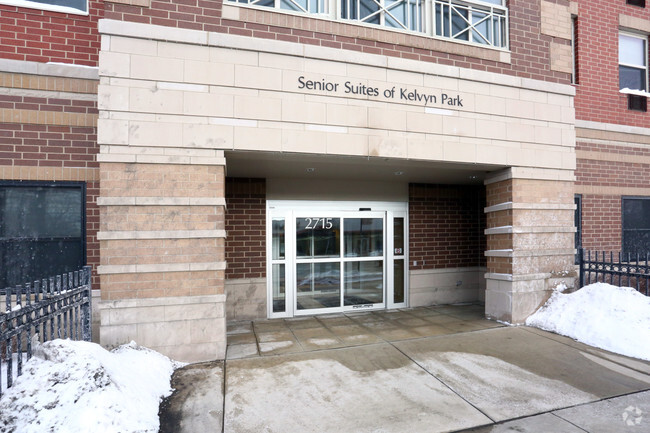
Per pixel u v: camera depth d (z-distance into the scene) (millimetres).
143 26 4719
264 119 5102
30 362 3316
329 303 7715
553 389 4047
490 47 6273
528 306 6469
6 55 5145
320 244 7707
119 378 3512
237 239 7109
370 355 5023
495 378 4305
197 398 3869
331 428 3330
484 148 6133
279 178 7379
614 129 8430
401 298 8227
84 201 5402
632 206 8750
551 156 6574
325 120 5340
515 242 6391
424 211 8328
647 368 4594
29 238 5293
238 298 7051
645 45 8961
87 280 4430
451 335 5867
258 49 5086
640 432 3250
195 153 4875
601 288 6152
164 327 4773
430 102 5855
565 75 6797
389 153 5586
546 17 6723
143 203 4703
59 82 5316
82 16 5434
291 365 4707
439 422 3408
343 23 5535
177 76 4832
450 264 8484
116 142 4645
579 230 8148
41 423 2830
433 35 6023
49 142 5301
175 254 4824
